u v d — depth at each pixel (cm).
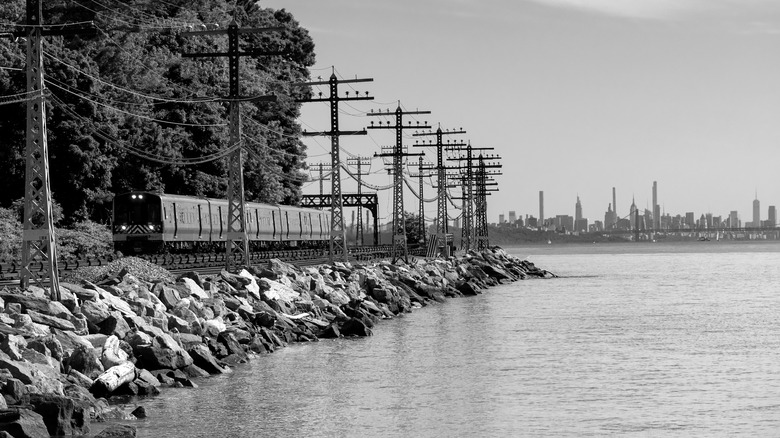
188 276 7750
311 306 8675
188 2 15300
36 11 5841
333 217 11300
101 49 12719
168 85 13662
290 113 18225
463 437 4688
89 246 10906
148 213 10538
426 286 12419
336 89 10762
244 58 16850
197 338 6256
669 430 4844
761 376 6384
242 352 6681
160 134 12800
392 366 6656
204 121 13938
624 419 5081
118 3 13262
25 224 5894
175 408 5050
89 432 4272
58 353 5012
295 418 5012
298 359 6850
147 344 5669
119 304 6128
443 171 17888
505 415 5169
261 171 15400
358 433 4750
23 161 11250
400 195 14150
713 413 5225
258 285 8475
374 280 10962
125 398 5156
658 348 7750
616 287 16038
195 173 13688
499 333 8700
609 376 6366
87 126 11362
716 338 8450
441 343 7906
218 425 4800
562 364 6856
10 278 6944
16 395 4153
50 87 11175
